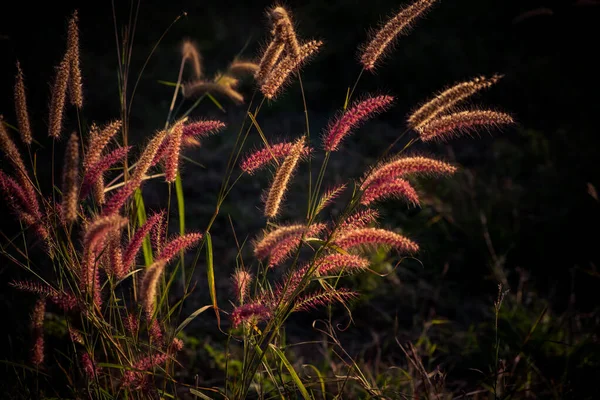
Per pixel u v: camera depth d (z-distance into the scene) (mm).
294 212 6934
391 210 6828
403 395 3262
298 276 2633
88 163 2428
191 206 7086
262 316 2504
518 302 5004
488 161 8211
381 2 12109
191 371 4137
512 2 12453
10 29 10508
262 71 2637
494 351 4430
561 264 6039
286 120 9750
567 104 9844
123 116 2979
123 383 2672
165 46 11500
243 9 13203
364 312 5293
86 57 10438
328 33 11719
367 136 8922
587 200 6477
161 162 2893
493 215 6688
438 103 2430
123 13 12047
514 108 9992
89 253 2398
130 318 2732
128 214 2891
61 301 2598
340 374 4020
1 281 4773
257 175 7801
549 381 3975
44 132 7816
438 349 4812
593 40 11570
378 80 10633
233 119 9609
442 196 6859
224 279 5684
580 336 4516
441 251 6195
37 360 2838
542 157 8000
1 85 8891
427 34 11672
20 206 2742
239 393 2719
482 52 11148
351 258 2555
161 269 2174
